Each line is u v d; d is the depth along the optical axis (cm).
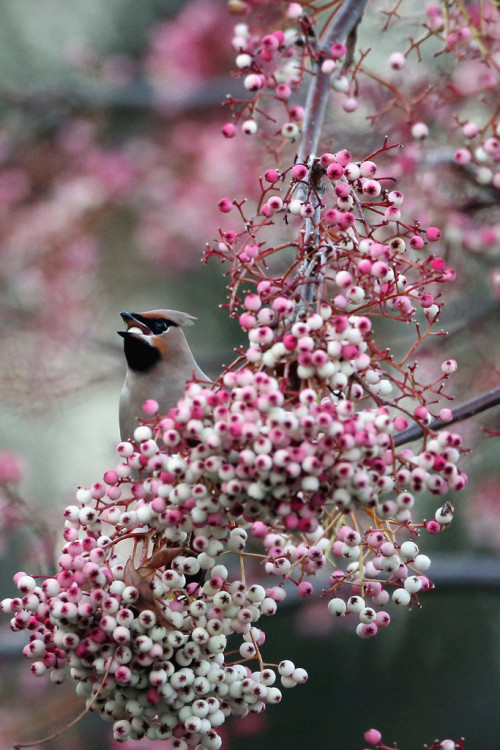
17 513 1256
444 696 1350
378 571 603
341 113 1133
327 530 605
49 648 586
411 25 1077
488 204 1084
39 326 1579
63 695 1316
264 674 593
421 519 1347
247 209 1631
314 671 1363
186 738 588
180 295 1673
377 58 1111
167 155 1722
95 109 1772
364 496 532
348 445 518
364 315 582
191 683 575
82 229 1689
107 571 574
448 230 1094
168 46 1758
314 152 801
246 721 1326
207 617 575
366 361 551
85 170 1717
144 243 1675
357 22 862
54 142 1761
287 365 554
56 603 560
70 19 1827
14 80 1789
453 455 548
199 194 1656
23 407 1527
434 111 1066
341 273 569
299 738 1347
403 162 1062
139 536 592
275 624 1362
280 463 516
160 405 1013
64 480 1541
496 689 1346
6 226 1683
